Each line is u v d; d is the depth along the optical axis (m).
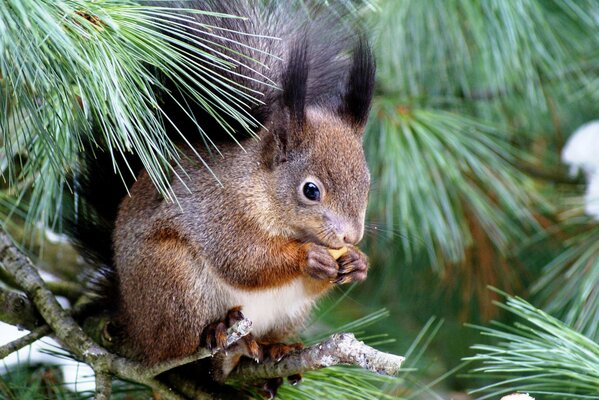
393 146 4.65
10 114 4.48
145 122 4.42
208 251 4.48
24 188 4.50
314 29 4.53
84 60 4.38
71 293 4.57
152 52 4.40
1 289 4.50
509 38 4.65
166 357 4.48
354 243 4.49
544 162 4.80
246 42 4.48
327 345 4.44
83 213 4.54
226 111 4.43
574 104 4.84
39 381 4.51
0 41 4.35
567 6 4.72
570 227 4.75
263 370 4.48
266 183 4.50
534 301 4.76
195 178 4.49
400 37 4.66
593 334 4.57
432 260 4.68
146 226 4.49
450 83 4.72
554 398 4.55
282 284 4.49
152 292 4.48
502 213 4.72
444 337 4.78
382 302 4.79
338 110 4.53
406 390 4.58
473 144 4.70
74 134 4.45
